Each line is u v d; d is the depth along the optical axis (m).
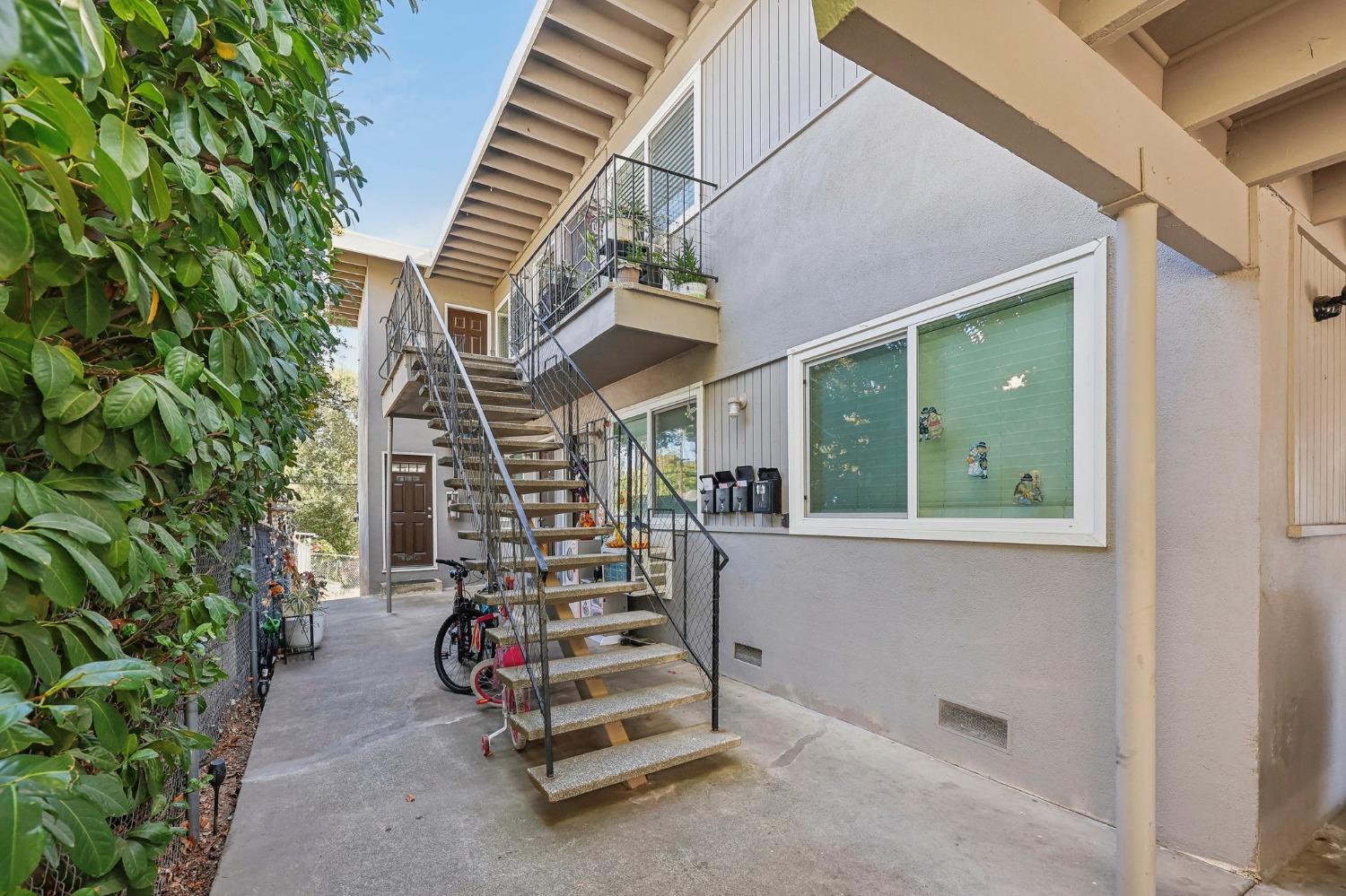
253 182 1.59
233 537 3.58
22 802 0.71
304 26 1.73
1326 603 2.60
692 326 4.72
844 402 3.75
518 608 3.97
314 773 2.97
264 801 2.69
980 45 1.30
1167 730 2.33
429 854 2.28
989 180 2.93
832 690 3.70
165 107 1.17
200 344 1.51
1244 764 2.13
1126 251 1.83
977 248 2.98
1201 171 1.95
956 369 3.10
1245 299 2.19
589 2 5.20
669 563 5.31
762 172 4.41
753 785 2.81
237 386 1.48
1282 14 1.73
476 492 4.40
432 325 5.70
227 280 1.33
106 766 1.11
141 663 0.95
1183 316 2.34
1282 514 2.27
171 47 1.24
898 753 3.15
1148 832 1.84
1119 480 1.89
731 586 4.60
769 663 4.20
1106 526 2.45
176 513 1.64
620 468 5.88
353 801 2.68
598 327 4.65
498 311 10.41
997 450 2.91
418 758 3.15
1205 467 2.26
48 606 1.07
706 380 4.98
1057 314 2.69
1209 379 2.26
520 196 7.80
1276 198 2.31
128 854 1.10
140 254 1.18
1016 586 2.77
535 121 6.59
